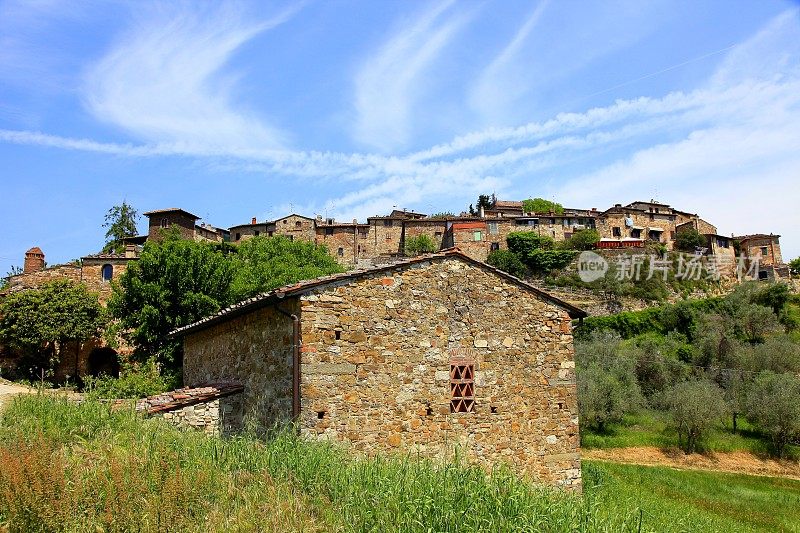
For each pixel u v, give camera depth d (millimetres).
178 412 13320
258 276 32531
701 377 38062
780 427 29062
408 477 8375
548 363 14391
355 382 12000
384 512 7230
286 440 9828
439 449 12633
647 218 72875
